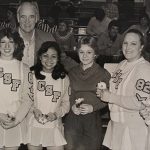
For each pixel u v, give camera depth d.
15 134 3.61
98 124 3.79
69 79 3.84
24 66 3.68
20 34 4.05
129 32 3.52
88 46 3.74
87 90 3.76
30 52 4.05
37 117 3.67
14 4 9.89
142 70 3.37
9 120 3.51
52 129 3.71
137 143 3.44
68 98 3.79
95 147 3.76
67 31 7.11
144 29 7.78
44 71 3.76
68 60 4.34
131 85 3.40
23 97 3.64
